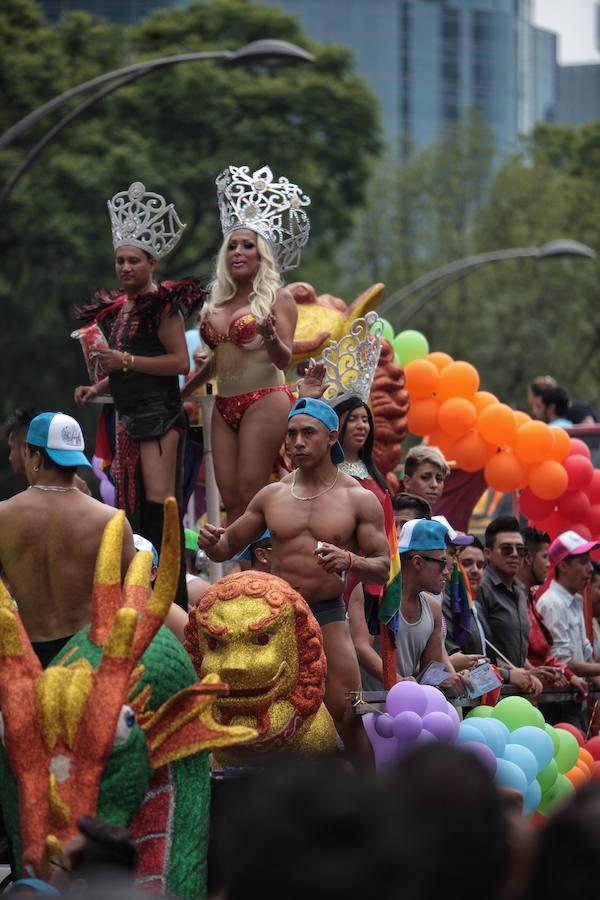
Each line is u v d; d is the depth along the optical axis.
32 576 16.20
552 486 32.88
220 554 19.05
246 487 22.52
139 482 21.36
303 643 16.67
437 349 120.94
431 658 21.70
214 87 98.19
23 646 13.93
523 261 120.75
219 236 102.50
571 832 7.94
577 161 159.12
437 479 27.97
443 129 135.50
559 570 29.23
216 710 16.53
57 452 16.25
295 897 7.36
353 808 7.50
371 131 104.94
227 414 22.62
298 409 18.67
